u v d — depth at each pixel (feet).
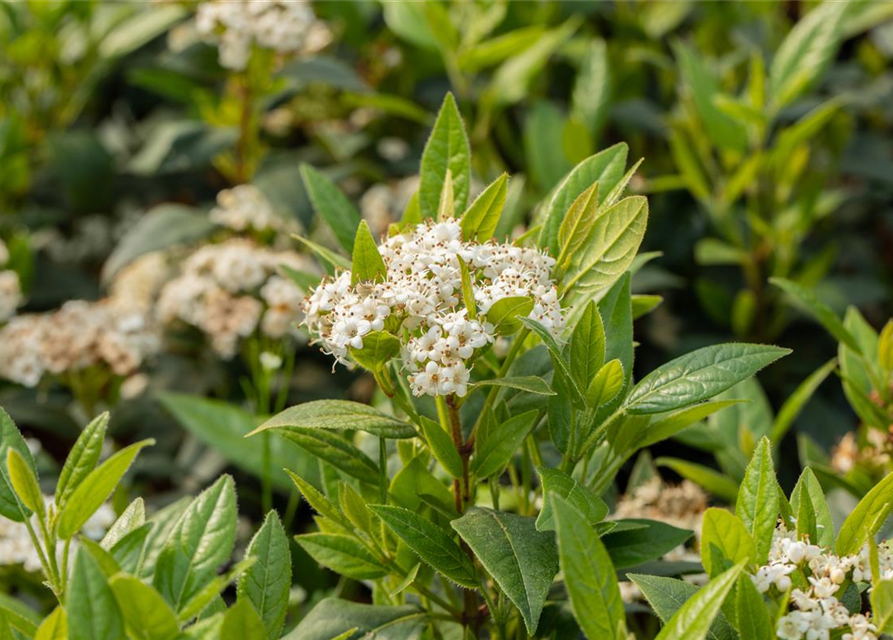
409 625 2.49
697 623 2.12
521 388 2.32
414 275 2.35
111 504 3.10
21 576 2.97
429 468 2.62
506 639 2.50
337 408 2.41
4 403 3.58
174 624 2.13
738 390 3.02
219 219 3.92
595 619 2.15
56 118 4.64
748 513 2.29
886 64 4.98
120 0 5.00
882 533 2.64
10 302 3.72
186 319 3.72
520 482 2.82
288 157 4.21
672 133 4.19
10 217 4.22
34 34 4.33
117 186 4.75
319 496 2.42
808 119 3.58
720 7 4.76
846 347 2.91
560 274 2.42
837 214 4.63
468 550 2.50
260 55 3.86
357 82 3.89
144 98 5.22
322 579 3.19
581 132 3.77
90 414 3.63
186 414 3.14
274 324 3.62
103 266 4.58
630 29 4.55
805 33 3.66
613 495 2.74
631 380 2.45
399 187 4.23
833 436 3.82
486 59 4.03
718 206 3.89
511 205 2.74
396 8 4.18
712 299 4.00
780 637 2.21
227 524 2.23
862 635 2.20
